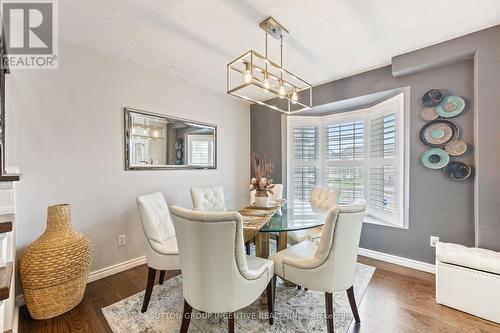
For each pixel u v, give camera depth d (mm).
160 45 2240
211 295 1332
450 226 2328
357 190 3367
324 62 2594
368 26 1929
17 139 1887
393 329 1606
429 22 1885
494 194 1991
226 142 3795
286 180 3758
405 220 2611
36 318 1690
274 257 1812
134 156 2633
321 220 1984
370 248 2902
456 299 1814
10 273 1247
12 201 1561
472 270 1751
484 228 2031
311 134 3764
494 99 1979
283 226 1793
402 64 2420
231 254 1309
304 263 1586
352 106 3359
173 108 3029
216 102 3627
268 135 4008
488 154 2014
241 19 1837
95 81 2334
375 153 3121
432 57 2244
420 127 2490
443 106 2320
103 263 2387
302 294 2055
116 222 2482
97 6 1677
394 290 2102
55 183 2086
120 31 2004
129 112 2584
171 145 3012
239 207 2482
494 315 1663
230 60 2537
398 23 1894
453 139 2281
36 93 1989
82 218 2248
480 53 2021
